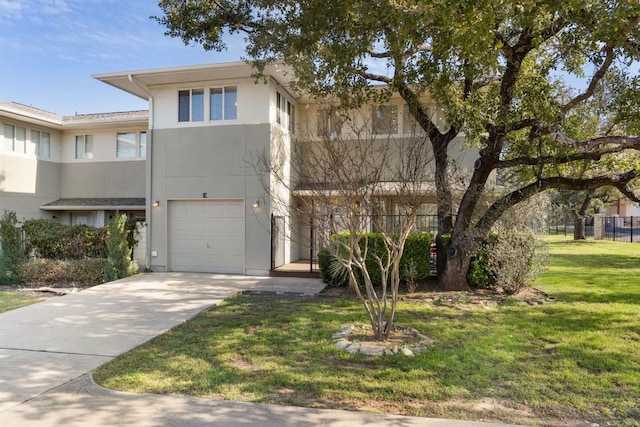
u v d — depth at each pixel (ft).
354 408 13.97
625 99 25.59
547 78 29.84
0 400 14.67
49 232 45.44
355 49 24.39
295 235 49.62
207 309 28.53
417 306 28.45
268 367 17.70
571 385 15.69
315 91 31.68
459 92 30.14
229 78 42.83
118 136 59.47
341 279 35.50
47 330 23.72
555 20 23.59
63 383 16.21
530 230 32.07
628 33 20.25
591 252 64.95
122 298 31.78
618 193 81.92
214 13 31.37
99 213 60.03
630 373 16.72
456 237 33.14
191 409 13.83
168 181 44.93
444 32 20.44
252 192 42.91
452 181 35.86
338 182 20.33
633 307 27.76
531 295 31.81
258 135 42.63
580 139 31.55
